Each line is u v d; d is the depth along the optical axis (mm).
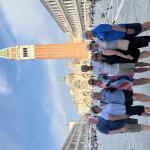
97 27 12273
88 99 114188
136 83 13219
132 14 20688
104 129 12859
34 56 80500
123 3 25906
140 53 13156
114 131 12820
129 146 18734
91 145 52500
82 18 95562
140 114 12953
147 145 14523
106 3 45062
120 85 12914
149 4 16172
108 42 12406
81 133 116062
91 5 74312
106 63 12961
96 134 54094
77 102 117250
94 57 13047
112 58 12789
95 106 13281
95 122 13461
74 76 112562
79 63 110875
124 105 12773
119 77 13055
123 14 25375
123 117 12773
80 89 113625
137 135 16812
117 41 12367
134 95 12922
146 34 16172
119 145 22859
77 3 79750
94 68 13258
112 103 12797
